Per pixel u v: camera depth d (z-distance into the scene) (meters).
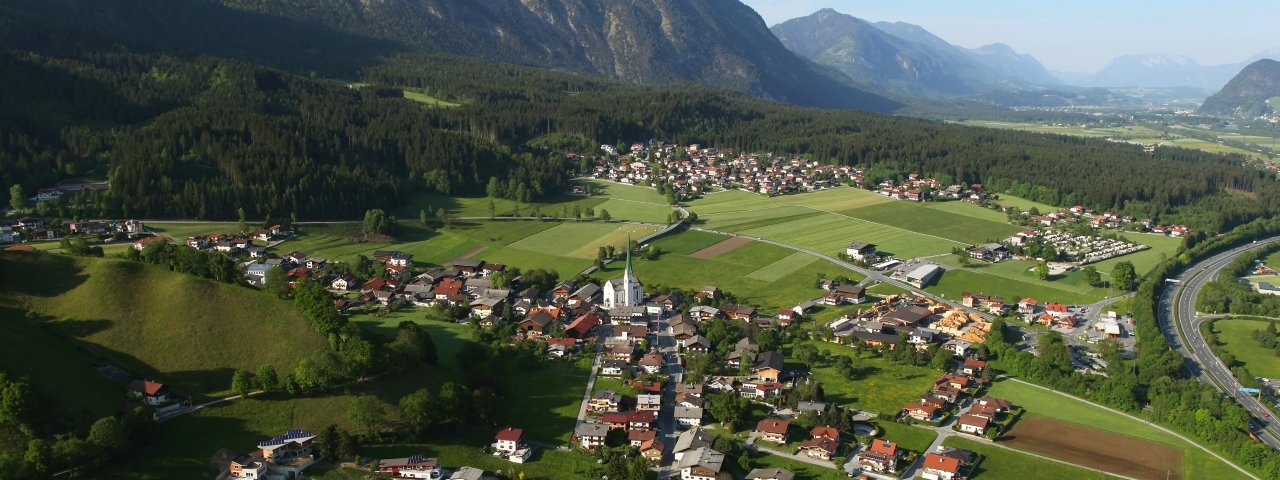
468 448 193.50
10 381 166.50
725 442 194.88
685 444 198.38
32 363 183.38
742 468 189.00
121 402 185.00
